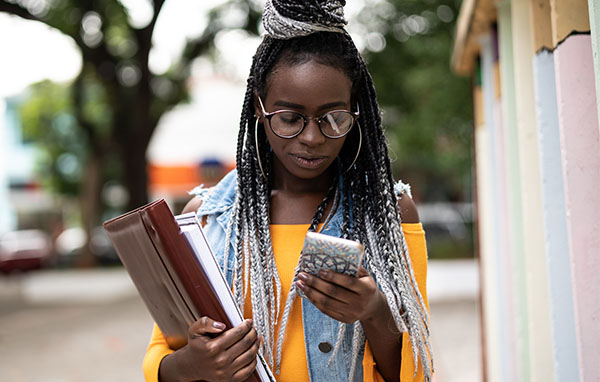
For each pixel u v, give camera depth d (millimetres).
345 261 1100
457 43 3588
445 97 15477
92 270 18078
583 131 1412
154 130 15906
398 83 15789
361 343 1375
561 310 1603
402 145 17578
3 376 5723
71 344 7141
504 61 2322
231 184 1511
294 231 1433
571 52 1431
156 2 12945
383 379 1412
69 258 20531
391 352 1347
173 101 15789
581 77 1423
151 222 1210
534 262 1891
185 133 22219
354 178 1448
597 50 1226
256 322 1343
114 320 8734
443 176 28469
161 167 21969
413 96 16078
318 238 1106
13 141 32062
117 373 5730
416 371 1359
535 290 1884
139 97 14156
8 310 10281
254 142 1471
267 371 1279
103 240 20938
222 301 1247
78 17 14055
